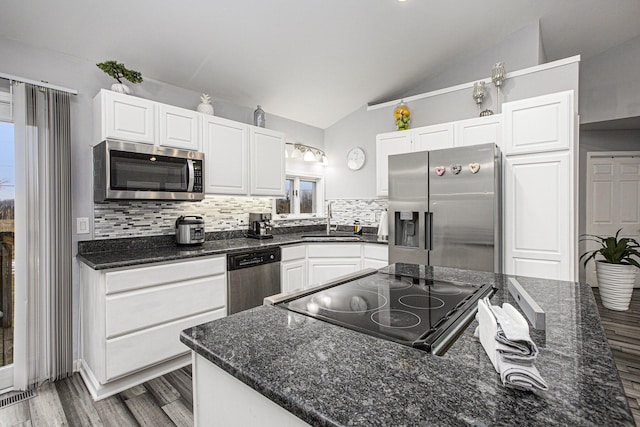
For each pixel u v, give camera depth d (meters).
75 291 2.39
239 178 3.13
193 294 2.43
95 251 2.48
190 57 2.69
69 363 2.30
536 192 2.55
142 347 2.16
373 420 0.50
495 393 0.57
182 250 2.59
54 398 2.03
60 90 2.28
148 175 2.40
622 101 3.93
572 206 2.41
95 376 2.08
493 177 2.54
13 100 2.13
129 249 2.63
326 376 0.63
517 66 3.22
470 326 0.90
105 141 2.20
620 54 3.93
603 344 0.76
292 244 3.29
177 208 2.98
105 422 1.80
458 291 1.25
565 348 0.74
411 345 0.77
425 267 1.75
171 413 1.88
